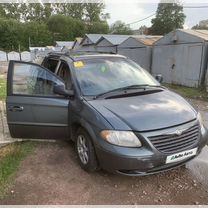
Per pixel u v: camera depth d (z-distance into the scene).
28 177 4.05
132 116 3.68
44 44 67.38
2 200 3.53
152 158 3.48
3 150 4.88
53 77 4.56
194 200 3.53
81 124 4.03
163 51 15.85
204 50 13.20
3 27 64.69
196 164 4.43
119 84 4.59
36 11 83.31
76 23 71.88
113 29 64.88
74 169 4.26
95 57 5.06
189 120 3.79
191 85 14.05
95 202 3.50
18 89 4.67
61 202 3.50
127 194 3.65
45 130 4.69
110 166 3.62
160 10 61.41
